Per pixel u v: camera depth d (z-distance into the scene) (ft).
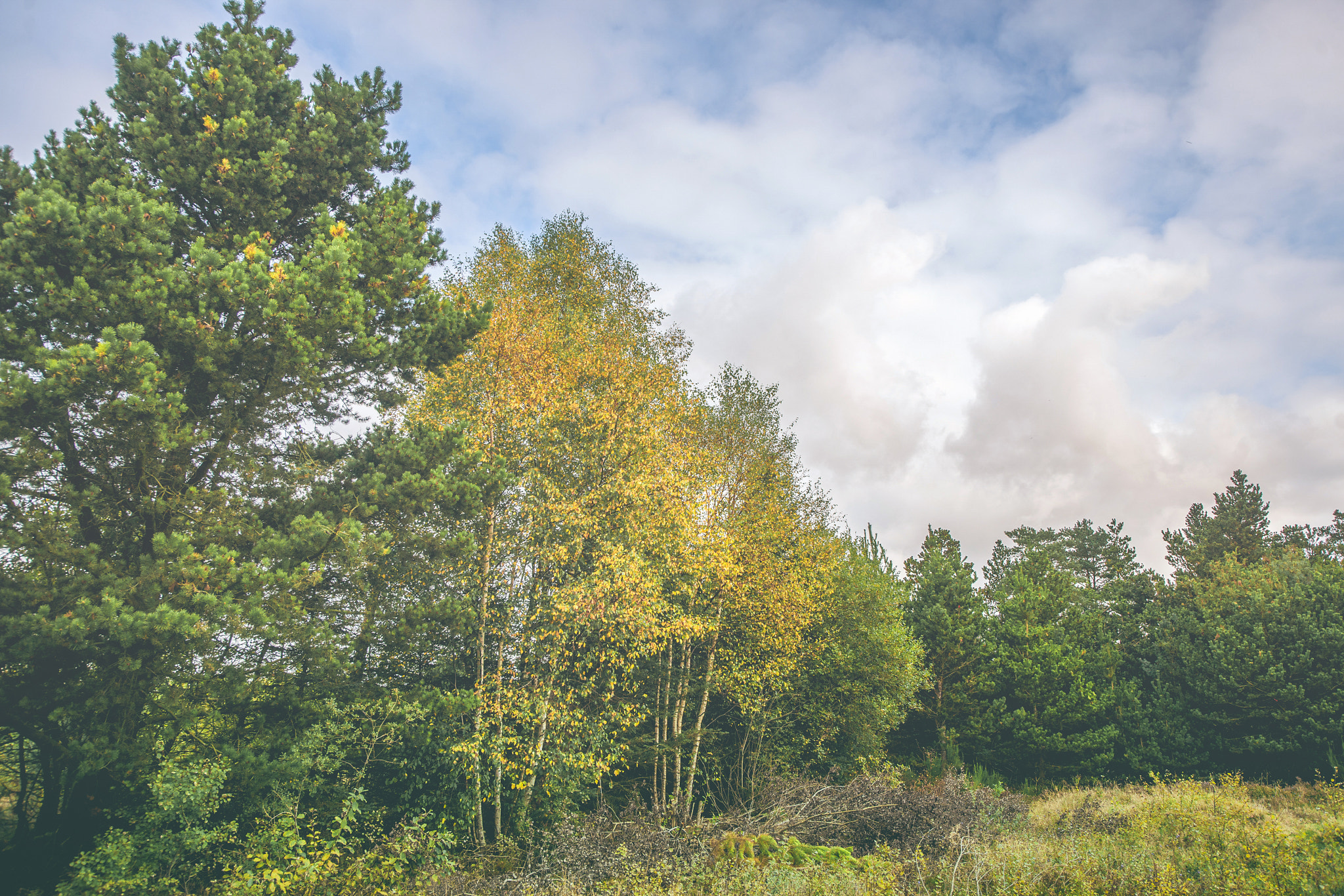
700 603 62.28
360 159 45.80
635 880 30.66
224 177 38.68
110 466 35.27
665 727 66.90
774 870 32.35
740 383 71.61
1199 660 97.55
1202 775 92.43
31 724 32.45
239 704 36.32
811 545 67.10
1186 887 26.84
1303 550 146.82
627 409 54.03
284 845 32.30
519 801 47.88
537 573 50.60
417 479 39.45
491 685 45.39
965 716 101.50
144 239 33.30
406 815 43.06
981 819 45.60
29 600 30.35
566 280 62.69
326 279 35.81
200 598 30.53
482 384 50.49
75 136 37.70
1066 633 109.29
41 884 31.22
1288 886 26.17
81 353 29.27
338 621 40.22
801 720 77.56
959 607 108.58
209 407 37.70
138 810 33.17
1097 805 49.62
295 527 35.06
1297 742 85.81
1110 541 185.98
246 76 40.88
